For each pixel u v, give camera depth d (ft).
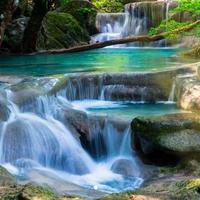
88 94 30.55
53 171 22.58
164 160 22.56
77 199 15.48
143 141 22.90
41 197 15.19
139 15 67.26
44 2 48.06
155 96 30.14
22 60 43.24
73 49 44.80
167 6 64.39
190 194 16.35
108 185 20.94
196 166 21.03
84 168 23.35
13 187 16.61
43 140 23.63
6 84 27.89
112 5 77.00
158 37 41.70
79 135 24.88
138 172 22.24
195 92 26.96
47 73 32.83
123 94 30.40
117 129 24.54
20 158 22.79
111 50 55.47
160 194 16.47
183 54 45.57
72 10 64.44
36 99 26.17
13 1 41.34
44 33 53.98
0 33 41.42
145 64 37.88
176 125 22.39
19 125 23.71
